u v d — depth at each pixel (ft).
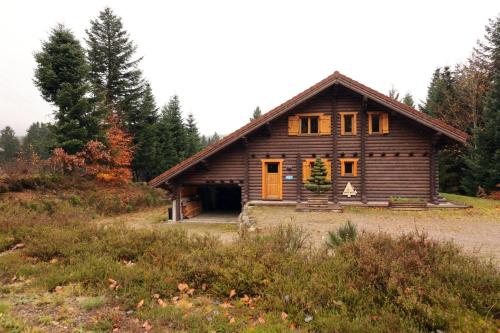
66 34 66.08
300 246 20.17
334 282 14.73
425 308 12.26
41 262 20.81
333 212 43.04
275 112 48.52
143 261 19.43
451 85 101.55
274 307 14.05
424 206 43.96
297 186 51.39
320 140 51.26
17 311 14.30
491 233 29.84
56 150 61.72
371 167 49.44
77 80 67.31
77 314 14.05
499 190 72.69
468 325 11.75
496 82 74.28
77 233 24.80
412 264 14.78
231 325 12.78
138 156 99.66
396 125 48.85
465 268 14.23
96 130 69.41
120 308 14.64
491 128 73.77
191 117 156.76
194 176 53.62
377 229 32.01
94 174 72.33
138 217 58.44
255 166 52.95
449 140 47.62
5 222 29.40
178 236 23.21
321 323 12.42
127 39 96.73
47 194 55.21
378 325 11.91
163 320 13.39
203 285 16.60
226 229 42.19
